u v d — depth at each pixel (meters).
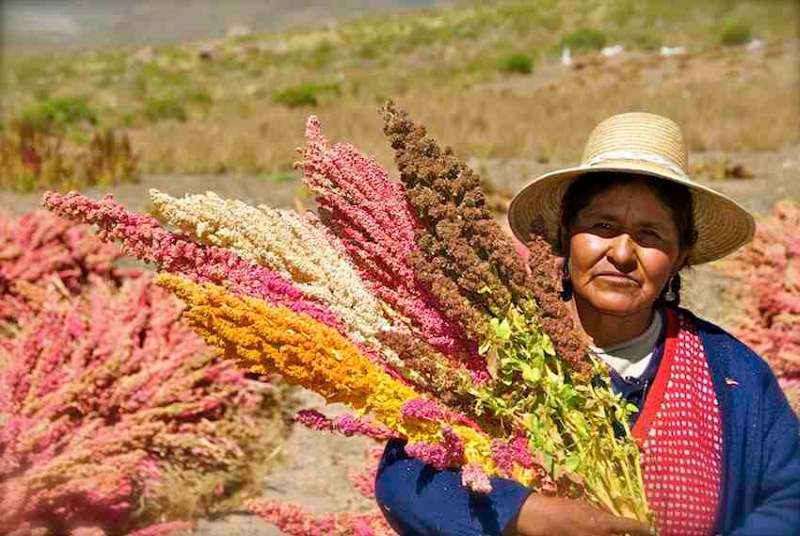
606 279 2.07
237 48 52.09
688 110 17.69
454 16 56.25
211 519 4.04
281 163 13.59
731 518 2.06
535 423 1.93
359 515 2.77
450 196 2.07
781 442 2.12
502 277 2.02
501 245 2.01
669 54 32.25
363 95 29.11
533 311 1.98
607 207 2.08
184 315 1.92
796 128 14.63
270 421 4.84
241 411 4.63
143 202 10.39
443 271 2.05
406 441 2.10
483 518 1.95
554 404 1.94
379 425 2.02
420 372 1.99
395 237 2.10
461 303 1.99
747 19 34.97
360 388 1.92
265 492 4.29
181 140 14.88
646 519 1.95
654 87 23.59
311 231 2.11
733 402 2.12
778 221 4.84
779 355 4.18
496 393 2.01
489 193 9.99
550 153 14.22
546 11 47.91
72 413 4.08
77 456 3.56
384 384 1.93
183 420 4.38
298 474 4.50
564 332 1.96
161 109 27.17
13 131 12.88
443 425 1.93
